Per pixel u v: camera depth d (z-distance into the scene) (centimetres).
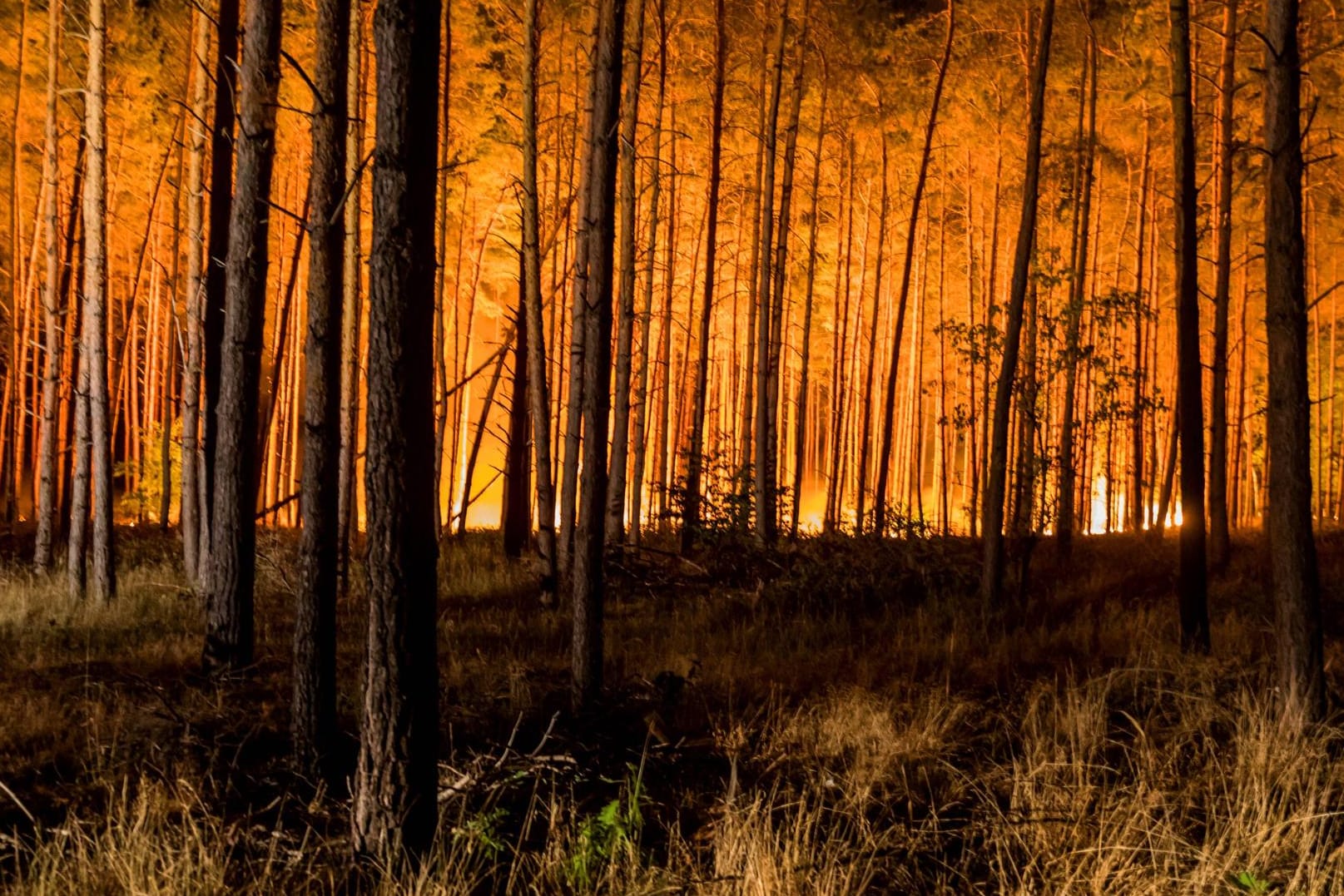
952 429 3102
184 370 1350
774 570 1395
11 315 2466
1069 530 1620
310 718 575
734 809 468
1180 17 898
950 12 1744
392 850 392
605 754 597
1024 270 1094
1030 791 493
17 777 536
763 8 1795
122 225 2295
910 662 855
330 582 590
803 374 1955
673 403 2847
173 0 1708
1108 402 1691
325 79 644
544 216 2016
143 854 391
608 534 1428
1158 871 416
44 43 1898
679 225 2298
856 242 2853
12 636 966
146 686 702
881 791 539
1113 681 750
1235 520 2638
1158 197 2425
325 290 613
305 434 593
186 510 1327
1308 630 636
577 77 1820
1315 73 1767
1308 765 546
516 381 1546
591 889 413
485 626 1050
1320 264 3030
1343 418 3322
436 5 392
